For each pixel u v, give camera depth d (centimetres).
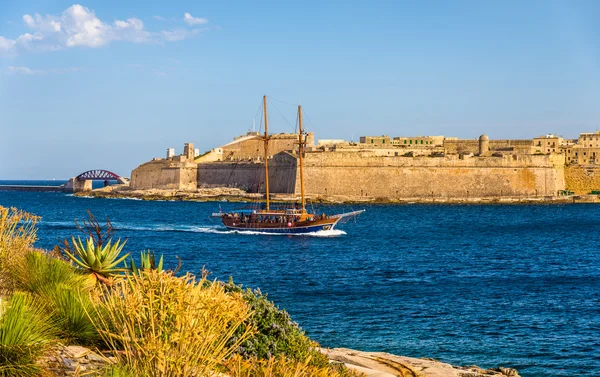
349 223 11344
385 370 2072
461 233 9462
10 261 1521
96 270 1614
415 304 3841
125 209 15138
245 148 18888
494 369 2483
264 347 1499
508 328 3250
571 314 3591
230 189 16825
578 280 4875
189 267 5634
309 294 4188
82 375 1039
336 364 1753
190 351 1053
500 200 16425
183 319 1064
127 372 1014
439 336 3094
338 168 15562
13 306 1110
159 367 1023
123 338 1076
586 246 7675
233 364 1212
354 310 3656
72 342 1205
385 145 18225
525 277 5041
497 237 8838
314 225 9231
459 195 16375
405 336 3086
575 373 2556
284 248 7400
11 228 1795
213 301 1140
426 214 13400
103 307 1269
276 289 4391
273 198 14950
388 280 4838
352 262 6028
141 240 8156
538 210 14850
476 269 5528
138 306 1076
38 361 1059
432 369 2164
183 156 18750
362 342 2969
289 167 15400
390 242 8156
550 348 2902
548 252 6994
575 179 17850
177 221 11712
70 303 1275
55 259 1570
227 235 9131
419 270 5438
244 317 1190
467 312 3616
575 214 13762
